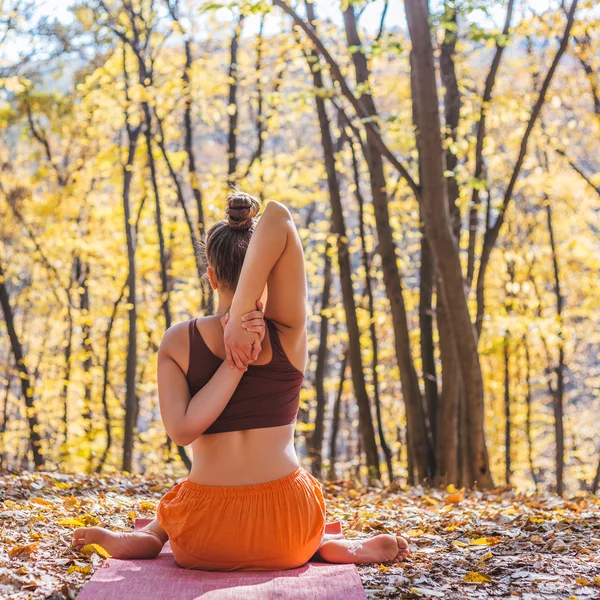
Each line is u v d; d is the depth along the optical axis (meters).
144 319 18.03
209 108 15.01
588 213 17.70
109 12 14.36
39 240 18.62
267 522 2.76
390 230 10.12
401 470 20.50
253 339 2.70
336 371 26.80
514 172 9.34
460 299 8.18
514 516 4.51
